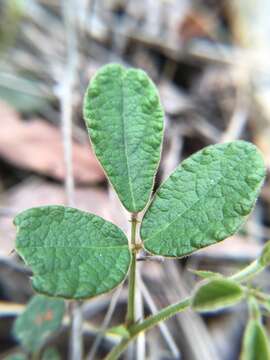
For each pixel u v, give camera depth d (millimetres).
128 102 47
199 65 139
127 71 48
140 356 77
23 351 84
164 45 139
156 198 46
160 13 147
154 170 47
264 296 45
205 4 154
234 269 102
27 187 107
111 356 54
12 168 109
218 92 135
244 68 140
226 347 94
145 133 47
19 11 126
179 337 90
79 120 115
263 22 152
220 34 147
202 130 122
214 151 46
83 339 86
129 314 51
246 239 107
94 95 47
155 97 47
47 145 111
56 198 105
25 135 111
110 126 47
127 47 138
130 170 46
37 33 131
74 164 109
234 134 122
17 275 92
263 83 138
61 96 109
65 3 130
